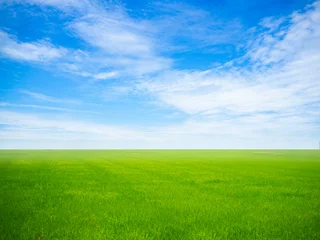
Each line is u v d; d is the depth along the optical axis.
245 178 27.81
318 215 12.73
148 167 43.47
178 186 21.86
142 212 12.98
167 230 10.37
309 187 21.70
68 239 9.28
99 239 9.29
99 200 15.76
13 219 11.40
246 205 14.79
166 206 14.30
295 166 45.88
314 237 9.77
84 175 30.05
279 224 11.21
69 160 64.50
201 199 16.34
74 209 13.41
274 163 54.66
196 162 58.75
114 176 29.36
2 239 9.05
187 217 12.14
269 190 19.83
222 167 43.84
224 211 13.31
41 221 11.15
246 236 9.83
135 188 20.55
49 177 27.58
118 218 11.97
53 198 16.23
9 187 20.50
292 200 16.27
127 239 9.40
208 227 10.83
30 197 16.36
